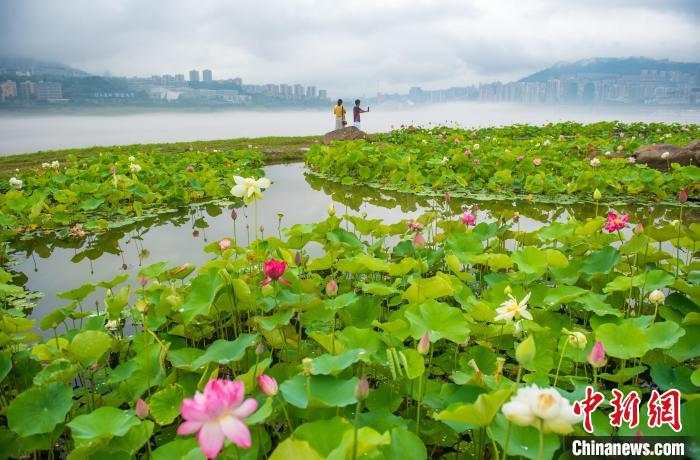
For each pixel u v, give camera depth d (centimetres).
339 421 169
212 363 254
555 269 366
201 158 1209
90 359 240
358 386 143
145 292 321
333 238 408
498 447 209
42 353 253
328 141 1706
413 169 1009
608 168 1011
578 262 365
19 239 657
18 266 554
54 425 205
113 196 796
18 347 298
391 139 1880
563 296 298
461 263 373
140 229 700
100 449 190
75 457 183
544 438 179
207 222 729
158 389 251
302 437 164
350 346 239
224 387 129
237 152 1301
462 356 268
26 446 207
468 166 1016
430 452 232
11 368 264
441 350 325
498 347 299
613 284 321
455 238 396
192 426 128
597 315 303
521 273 342
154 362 255
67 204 773
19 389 271
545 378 228
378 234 465
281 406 207
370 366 281
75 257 580
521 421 139
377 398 234
